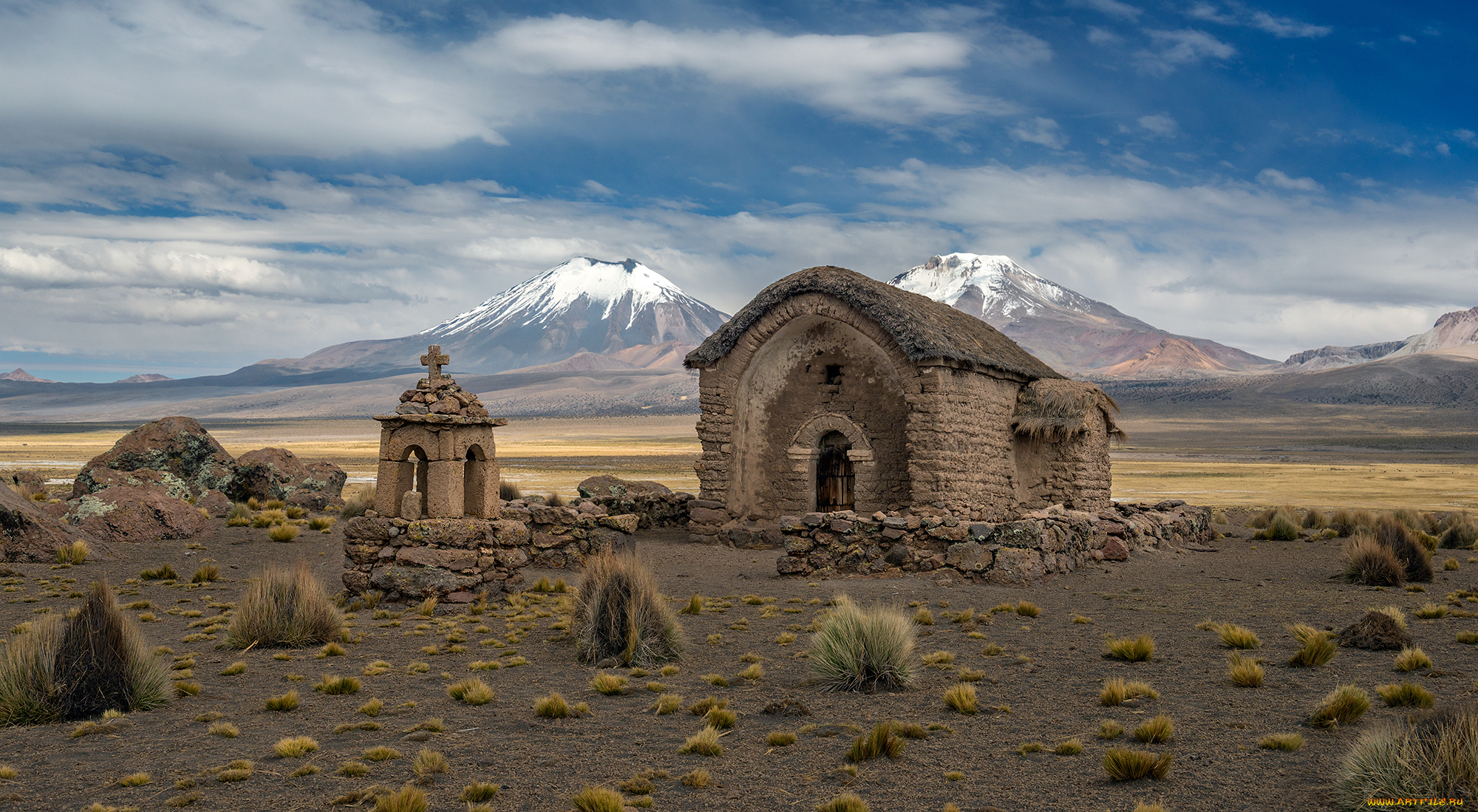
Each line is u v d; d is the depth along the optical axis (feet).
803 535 70.79
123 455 100.27
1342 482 283.38
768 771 26.66
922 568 67.97
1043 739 29.45
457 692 35.50
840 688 36.50
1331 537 98.27
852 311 85.10
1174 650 42.52
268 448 110.22
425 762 26.66
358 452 476.54
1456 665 37.81
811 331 93.50
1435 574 69.05
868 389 90.89
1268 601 57.11
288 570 48.85
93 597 34.50
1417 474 347.56
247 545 78.59
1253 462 477.36
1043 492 93.91
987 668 39.75
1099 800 23.81
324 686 36.52
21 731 30.66
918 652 42.98
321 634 46.21
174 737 30.07
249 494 104.27
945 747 28.71
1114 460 501.97
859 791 24.89
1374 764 22.50
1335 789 23.67
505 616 53.83
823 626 39.60
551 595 60.90
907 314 82.99
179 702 34.71
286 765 27.20
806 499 92.22
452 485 60.49
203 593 59.11
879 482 89.66
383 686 37.52
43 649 32.89
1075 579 67.26
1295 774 25.26
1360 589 62.13
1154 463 456.86
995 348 97.55
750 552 85.10
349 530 58.44
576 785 25.54
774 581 68.33
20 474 136.15
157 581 62.85
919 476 80.33
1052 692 35.45
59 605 53.16
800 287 87.86
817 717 32.42
